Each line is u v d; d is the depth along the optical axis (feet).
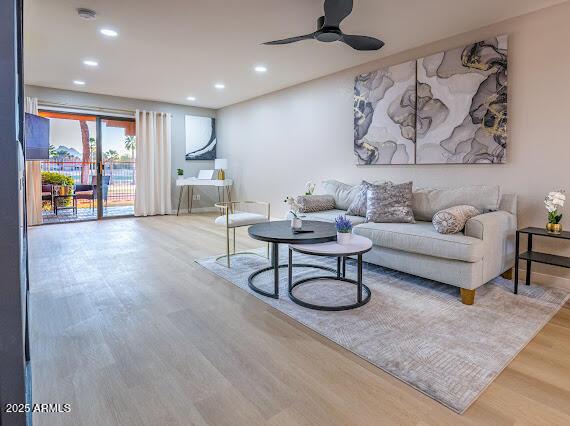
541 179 9.98
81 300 8.68
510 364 5.97
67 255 12.98
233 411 4.77
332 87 16.20
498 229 9.23
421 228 9.92
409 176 13.26
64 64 14.76
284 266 11.65
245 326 7.31
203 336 6.88
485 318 7.73
